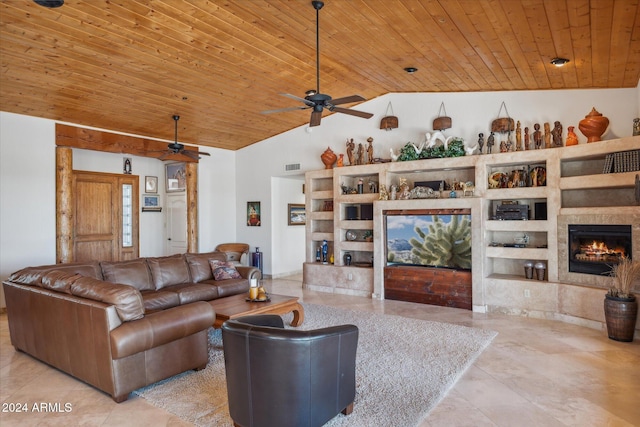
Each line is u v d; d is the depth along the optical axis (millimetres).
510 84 5664
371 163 6973
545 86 5570
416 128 6730
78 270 4598
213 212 8859
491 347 4168
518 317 5363
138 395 3152
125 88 5535
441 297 6070
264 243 8727
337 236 7238
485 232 5812
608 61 4355
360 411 2855
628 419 2725
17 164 5859
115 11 3920
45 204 6121
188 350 3484
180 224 8867
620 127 5211
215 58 5059
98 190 7980
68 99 5617
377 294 6641
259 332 2398
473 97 6238
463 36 4172
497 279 5641
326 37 4523
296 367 2377
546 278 5625
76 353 3283
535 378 3391
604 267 4836
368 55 5000
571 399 3016
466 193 5984
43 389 3268
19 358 3938
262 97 6465
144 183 8789
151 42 4523
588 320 4859
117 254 8250
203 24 4281
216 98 6277
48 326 3553
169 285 5461
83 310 3166
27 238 5945
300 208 9453
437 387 3227
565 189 5277
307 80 5977
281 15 4086
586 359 3805
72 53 4543
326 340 2482
